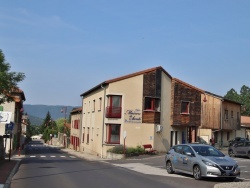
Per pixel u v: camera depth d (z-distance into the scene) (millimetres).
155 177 16906
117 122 35719
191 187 13633
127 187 13008
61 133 84375
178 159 17891
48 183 13812
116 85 35969
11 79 24016
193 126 39375
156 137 36781
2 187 11977
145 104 36875
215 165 15578
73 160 30438
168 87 38281
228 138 51219
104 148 35750
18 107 46625
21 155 38344
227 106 48906
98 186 13117
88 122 45219
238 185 13938
